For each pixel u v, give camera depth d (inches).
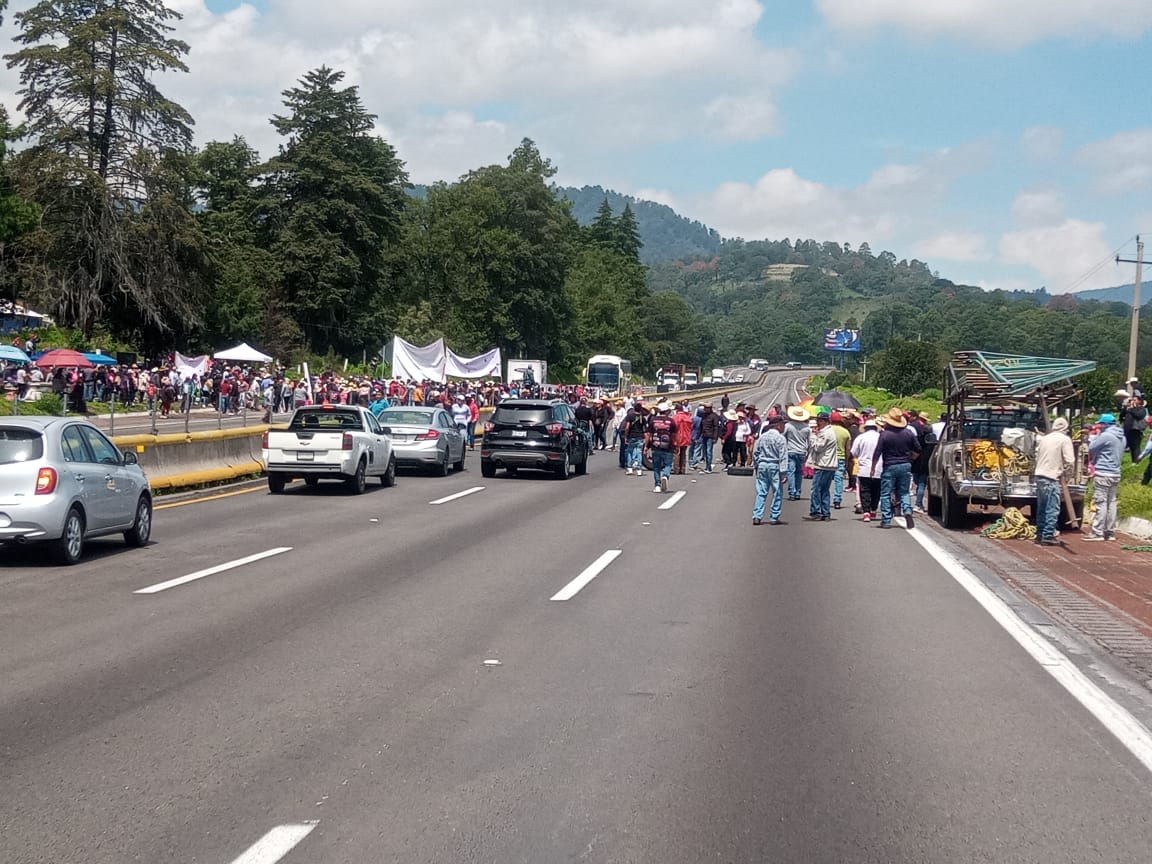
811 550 615.5
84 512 526.3
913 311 7268.7
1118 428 682.8
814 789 224.5
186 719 270.8
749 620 406.0
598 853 191.0
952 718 278.4
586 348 5009.8
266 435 890.1
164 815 207.6
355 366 3129.9
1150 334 3326.8
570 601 439.8
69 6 2341.3
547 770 234.7
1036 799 220.2
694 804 215.0
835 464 784.3
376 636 369.7
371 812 209.6
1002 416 791.7
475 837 197.6
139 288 2375.7
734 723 271.3
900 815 210.5
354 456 895.7
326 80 3122.5
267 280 2979.8
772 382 7003.0
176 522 694.5
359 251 3179.1
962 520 751.1
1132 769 239.8
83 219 2294.5
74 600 430.3
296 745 250.8
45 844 193.9
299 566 522.3
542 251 4092.0
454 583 479.8
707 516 789.2
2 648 348.2
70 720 269.4
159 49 2364.7
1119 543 668.7
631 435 1215.6
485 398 2201.0
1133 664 345.4
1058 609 442.0
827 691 304.0
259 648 350.3
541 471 1235.2
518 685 306.5
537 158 4311.0
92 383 2023.9
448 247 3882.9
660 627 390.6
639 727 266.8
